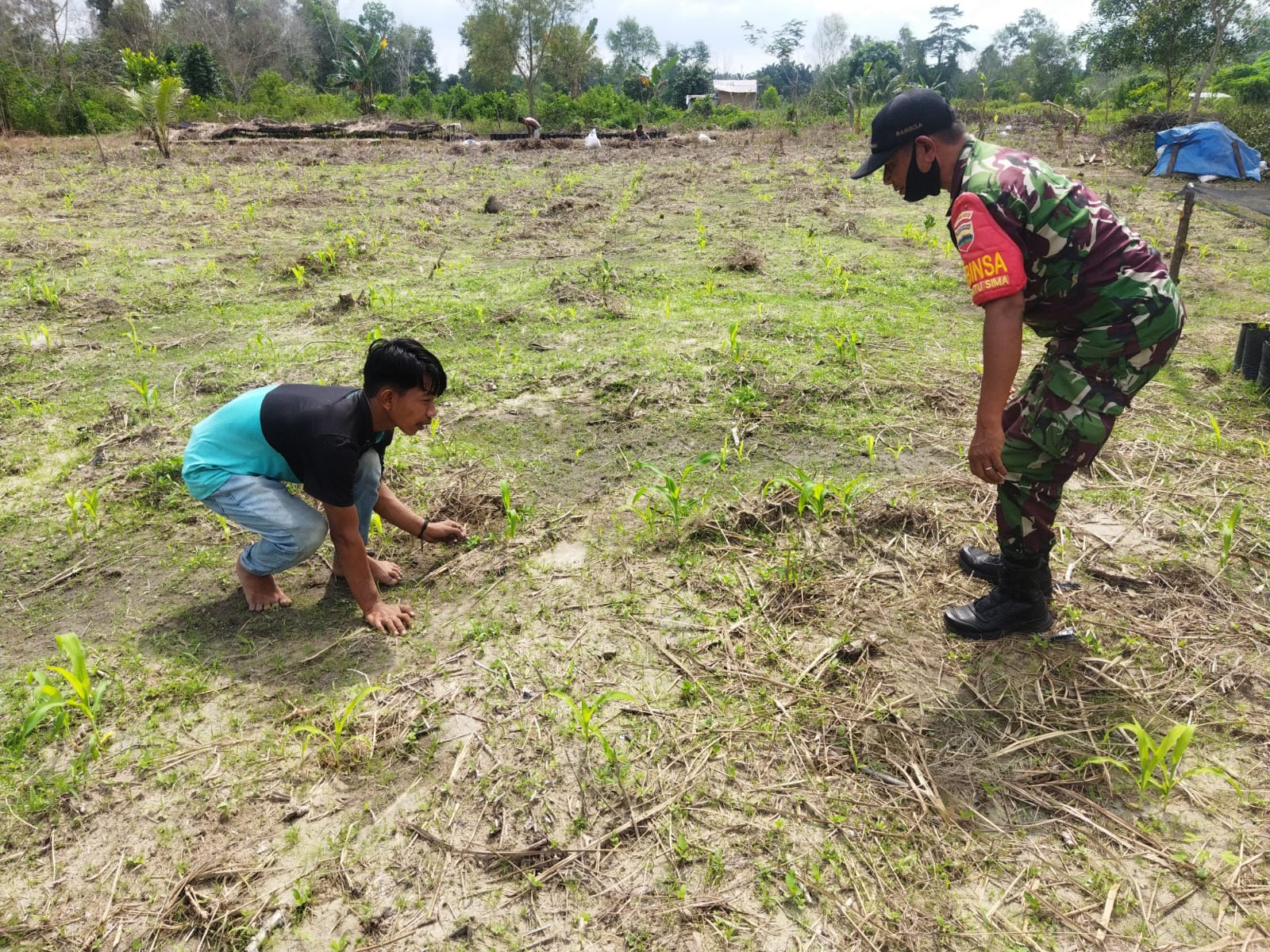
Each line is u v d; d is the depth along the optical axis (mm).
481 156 19750
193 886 2139
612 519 3732
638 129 23766
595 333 6070
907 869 2121
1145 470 3998
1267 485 3811
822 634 2982
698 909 2041
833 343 5633
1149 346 2418
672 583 3285
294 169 16875
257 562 3066
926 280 7273
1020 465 2613
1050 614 2963
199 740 2594
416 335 6141
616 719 2627
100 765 2508
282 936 2014
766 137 23734
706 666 2844
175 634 3080
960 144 2518
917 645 2906
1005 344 2340
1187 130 13867
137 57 30438
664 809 2314
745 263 7656
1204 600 3068
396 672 2861
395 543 3602
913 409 4703
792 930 1985
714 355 5457
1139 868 2107
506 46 38094
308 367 5543
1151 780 2346
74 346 6062
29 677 2844
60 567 3523
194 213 11344
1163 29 20219
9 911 2092
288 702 2723
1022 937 1949
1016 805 2297
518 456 4332
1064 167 15773
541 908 2061
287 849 2234
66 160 19078
